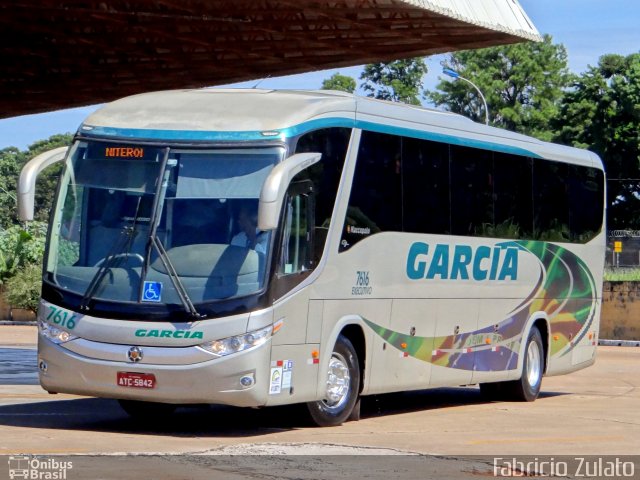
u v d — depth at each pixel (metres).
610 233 56.91
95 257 12.64
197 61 25.64
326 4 18.98
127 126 13.03
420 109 15.83
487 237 17.20
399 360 15.08
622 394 20.95
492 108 96.38
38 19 22.09
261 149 12.64
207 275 12.28
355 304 13.99
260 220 11.95
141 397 12.27
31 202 12.78
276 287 12.45
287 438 12.55
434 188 15.82
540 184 18.92
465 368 16.77
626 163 76.88
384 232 14.59
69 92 30.17
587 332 20.78
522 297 18.39
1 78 28.25
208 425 13.86
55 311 12.66
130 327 12.27
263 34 22.50
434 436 13.27
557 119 79.31
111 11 20.92
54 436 12.03
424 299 15.58
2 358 26.66
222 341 12.12
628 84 76.38
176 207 12.53
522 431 14.13
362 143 14.18
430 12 18.16
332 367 13.80
